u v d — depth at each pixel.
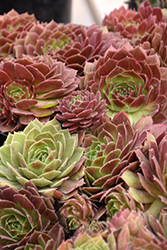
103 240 0.36
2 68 0.45
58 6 0.82
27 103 0.45
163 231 0.37
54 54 0.51
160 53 0.52
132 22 0.58
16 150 0.42
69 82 0.47
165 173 0.39
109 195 0.40
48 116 0.47
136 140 0.42
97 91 0.46
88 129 0.46
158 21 0.58
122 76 0.47
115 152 0.41
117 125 0.43
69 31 0.54
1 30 0.56
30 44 0.53
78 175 0.41
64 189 0.41
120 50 0.47
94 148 0.44
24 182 0.40
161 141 0.39
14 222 0.40
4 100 0.45
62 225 0.41
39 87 0.46
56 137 0.42
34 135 0.42
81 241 0.36
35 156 0.41
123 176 0.40
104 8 1.23
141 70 0.47
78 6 1.26
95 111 0.44
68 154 0.42
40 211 0.40
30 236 0.39
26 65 0.45
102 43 0.52
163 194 0.39
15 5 0.80
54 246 0.39
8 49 0.54
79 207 0.40
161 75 0.48
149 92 0.45
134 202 0.39
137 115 0.47
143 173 0.39
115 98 0.46
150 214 0.38
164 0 0.61
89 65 0.49
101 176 0.42
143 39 0.53
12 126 0.47
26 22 0.58
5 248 0.39
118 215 0.38
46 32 0.53
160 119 0.47
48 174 0.40
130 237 0.37
